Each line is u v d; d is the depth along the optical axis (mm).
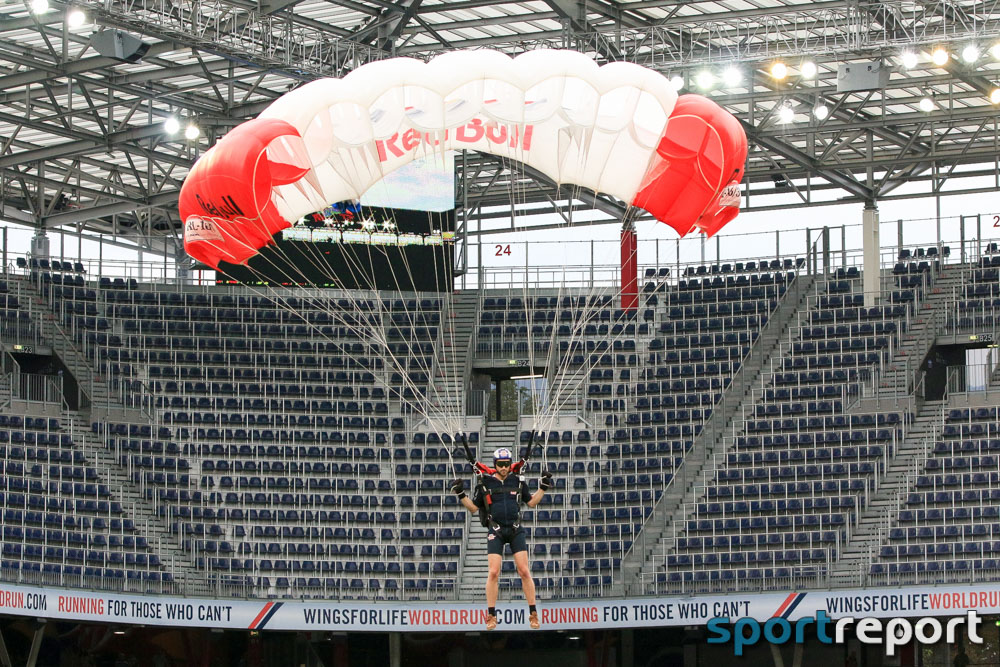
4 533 41969
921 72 49281
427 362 51562
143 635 41562
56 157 51562
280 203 26031
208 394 49594
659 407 48625
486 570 42719
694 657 40719
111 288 53656
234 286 53500
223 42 41969
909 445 44375
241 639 41812
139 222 62625
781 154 53688
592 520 43969
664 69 44344
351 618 39469
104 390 48969
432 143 24688
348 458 47156
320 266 51719
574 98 24109
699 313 51969
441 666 41812
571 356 51406
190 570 42469
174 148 56875
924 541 41062
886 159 55219
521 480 21219
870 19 42312
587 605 39188
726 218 25922
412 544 43938
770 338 50375
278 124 23922
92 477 45000
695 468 45250
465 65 23844
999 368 46281
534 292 53781
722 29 46031
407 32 47281
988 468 42844
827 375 48125
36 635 39969
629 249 53469
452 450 47375
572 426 48094
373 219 51719
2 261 52250
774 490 43719
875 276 51062
